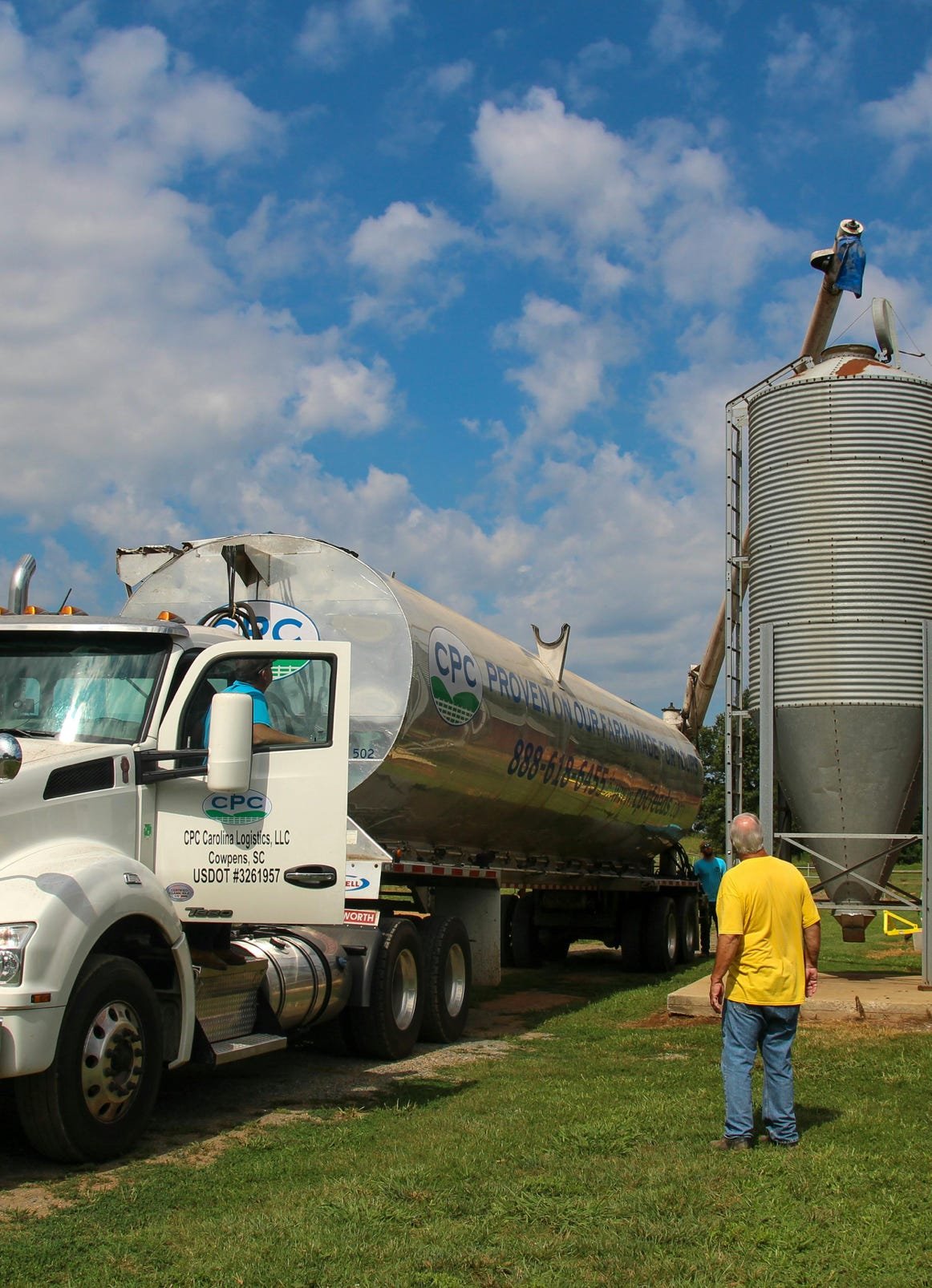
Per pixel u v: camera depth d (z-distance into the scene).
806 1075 8.58
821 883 13.11
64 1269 4.65
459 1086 8.50
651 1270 4.66
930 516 12.97
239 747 6.62
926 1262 4.77
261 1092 8.23
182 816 7.10
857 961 16.08
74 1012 5.92
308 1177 5.93
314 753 7.17
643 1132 6.77
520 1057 9.84
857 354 13.72
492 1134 6.75
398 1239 4.97
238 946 8.20
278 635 10.39
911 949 18.34
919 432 13.00
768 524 13.28
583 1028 11.52
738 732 14.26
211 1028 7.42
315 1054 9.91
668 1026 11.48
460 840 12.76
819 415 13.06
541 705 13.59
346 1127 7.01
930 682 12.22
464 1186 5.69
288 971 8.40
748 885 6.53
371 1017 9.48
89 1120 6.01
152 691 7.16
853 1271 4.69
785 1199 5.51
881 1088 8.09
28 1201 5.48
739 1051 6.49
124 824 6.81
